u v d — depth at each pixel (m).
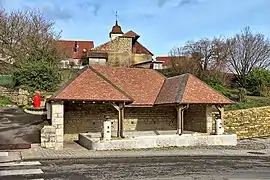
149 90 23.34
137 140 18.12
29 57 38.38
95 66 23.97
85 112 21.67
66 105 21.28
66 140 21.12
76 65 48.25
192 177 10.85
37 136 19.48
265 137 25.06
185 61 38.09
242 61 42.84
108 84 20.00
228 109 25.56
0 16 42.69
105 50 49.84
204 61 40.47
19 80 31.61
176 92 20.92
